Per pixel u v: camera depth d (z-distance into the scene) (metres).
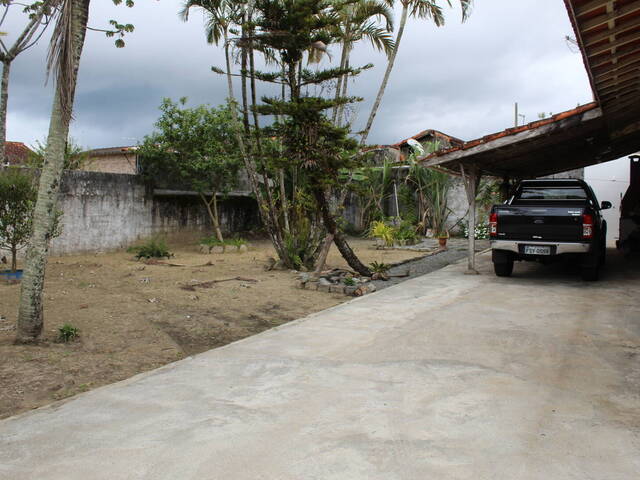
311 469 2.81
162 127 15.15
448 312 6.91
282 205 12.07
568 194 10.25
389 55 11.06
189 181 16.25
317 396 3.91
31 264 5.50
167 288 9.11
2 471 2.83
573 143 11.00
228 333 6.25
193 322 6.72
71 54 5.05
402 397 3.87
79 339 5.75
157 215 16.16
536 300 7.68
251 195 18.39
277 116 9.27
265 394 3.97
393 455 2.96
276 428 3.34
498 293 8.30
